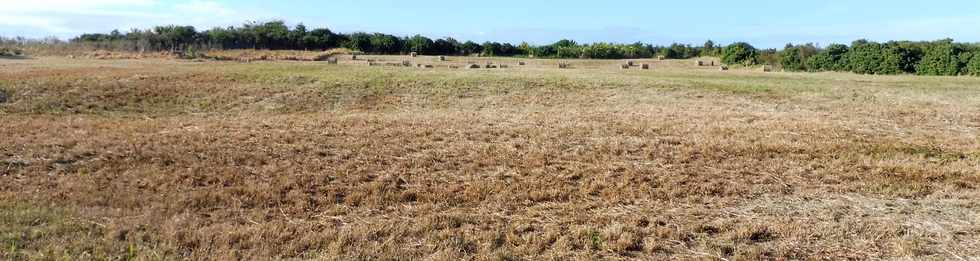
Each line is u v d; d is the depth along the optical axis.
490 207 6.53
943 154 9.26
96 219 5.78
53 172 7.70
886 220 6.04
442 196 6.95
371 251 5.16
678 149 9.45
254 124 11.85
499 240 5.52
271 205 6.55
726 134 10.72
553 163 8.59
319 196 6.89
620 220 6.05
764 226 5.80
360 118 12.88
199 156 8.67
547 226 5.88
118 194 6.66
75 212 5.95
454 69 25.69
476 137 10.48
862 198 6.91
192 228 5.60
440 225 5.89
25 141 9.38
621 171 8.16
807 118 12.79
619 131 11.03
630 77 22.02
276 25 52.06
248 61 32.69
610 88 18.80
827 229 5.72
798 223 5.90
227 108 16.22
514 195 6.97
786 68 35.31
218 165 8.18
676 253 5.25
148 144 9.39
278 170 7.98
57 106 15.26
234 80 19.70
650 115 13.41
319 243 5.31
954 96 16.39
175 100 16.78
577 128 11.35
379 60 37.41
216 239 5.31
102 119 13.32
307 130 11.02
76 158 8.38
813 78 23.23
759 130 11.13
